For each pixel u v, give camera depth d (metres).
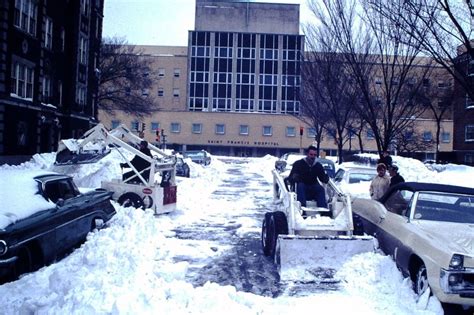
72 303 5.66
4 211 7.05
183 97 81.75
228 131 75.69
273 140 75.44
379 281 6.93
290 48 78.44
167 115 75.50
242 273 7.97
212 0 79.44
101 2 40.06
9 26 23.47
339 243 7.70
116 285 6.33
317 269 7.50
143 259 8.05
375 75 23.78
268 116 75.56
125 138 16.23
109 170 17.59
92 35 37.22
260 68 78.56
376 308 6.07
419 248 6.51
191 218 13.58
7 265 6.46
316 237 7.70
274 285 7.28
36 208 7.55
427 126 65.88
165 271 7.50
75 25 33.22
